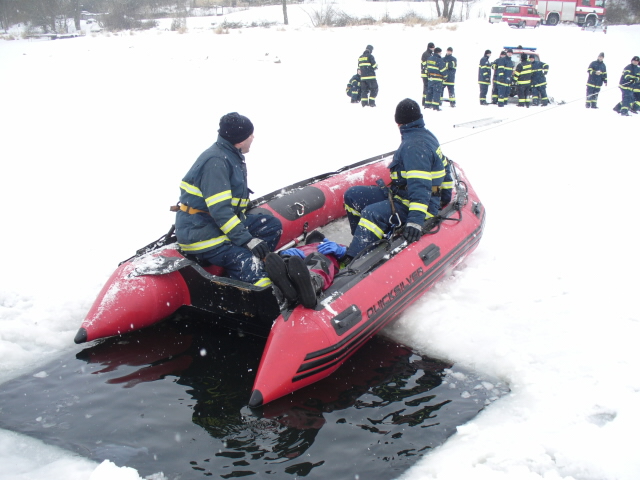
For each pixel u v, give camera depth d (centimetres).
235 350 429
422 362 410
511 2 2936
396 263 445
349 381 388
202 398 372
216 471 309
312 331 371
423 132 472
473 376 391
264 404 363
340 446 327
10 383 388
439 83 1494
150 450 325
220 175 415
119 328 429
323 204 597
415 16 3136
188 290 456
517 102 1664
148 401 368
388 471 307
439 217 501
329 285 425
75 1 4262
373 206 485
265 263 370
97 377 394
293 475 306
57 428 343
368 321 402
